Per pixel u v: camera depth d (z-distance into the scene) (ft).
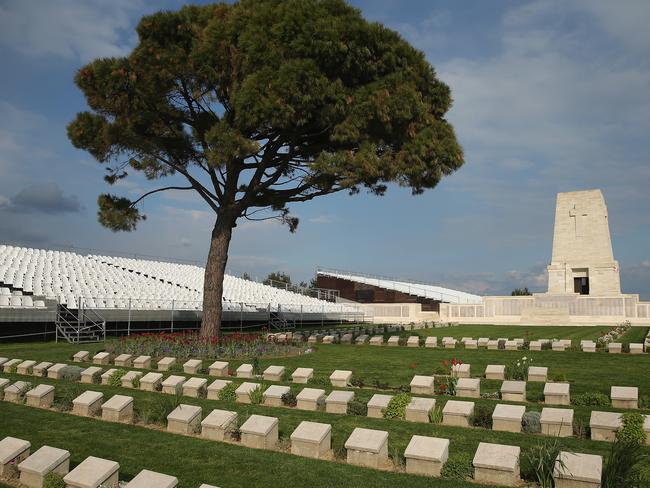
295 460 27.25
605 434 29.17
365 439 27.04
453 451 27.86
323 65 64.90
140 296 120.78
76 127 69.26
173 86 68.13
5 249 132.26
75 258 144.15
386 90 64.80
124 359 58.95
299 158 80.28
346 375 47.60
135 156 77.66
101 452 28.94
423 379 44.04
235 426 31.68
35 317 85.46
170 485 21.17
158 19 65.36
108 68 65.21
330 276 237.04
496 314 177.06
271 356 68.80
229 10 67.15
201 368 55.01
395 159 69.05
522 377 49.85
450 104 76.84
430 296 216.95
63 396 42.50
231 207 74.18
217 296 74.02
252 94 60.29
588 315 163.22
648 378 50.65
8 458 25.54
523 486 23.20
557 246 172.65
